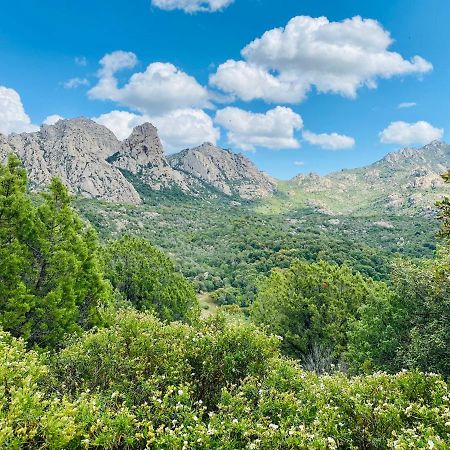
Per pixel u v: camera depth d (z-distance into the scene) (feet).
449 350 43.93
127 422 17.35
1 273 50.72
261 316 94.84
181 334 29.76
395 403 21.30
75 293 61.16
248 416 19.98
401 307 56.85
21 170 56.54
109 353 26.37
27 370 20.86
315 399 22.77
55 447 15.28
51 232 58.23
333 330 78.28
